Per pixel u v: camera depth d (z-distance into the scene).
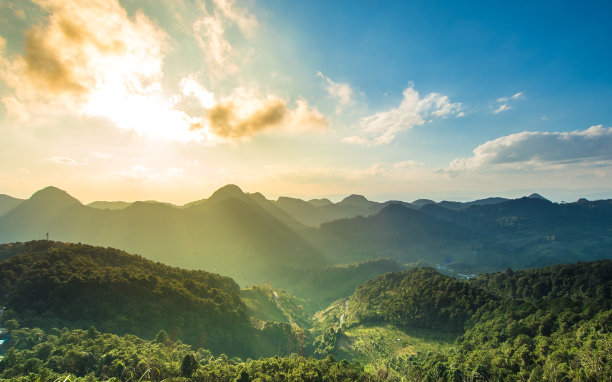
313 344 141.00
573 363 64.88
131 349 76.44
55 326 88.06
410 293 160.62
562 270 146.00
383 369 94.06
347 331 155.75
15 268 108.25
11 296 97.25
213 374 68.94
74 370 64.69
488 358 84.62
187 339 104.69
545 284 146.88
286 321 184.25
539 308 105.31
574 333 83.19
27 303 95.06
